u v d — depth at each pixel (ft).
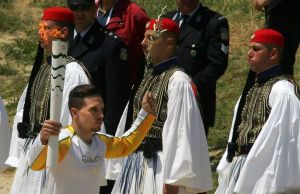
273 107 49.78
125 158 52.80
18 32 134.72
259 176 49.44
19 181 53.36
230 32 114.21
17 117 58.23
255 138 50.88
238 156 51.98
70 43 62.44
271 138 49.34
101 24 69.31
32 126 54.49
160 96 51.19
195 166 50.08
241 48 108.78
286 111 49.60
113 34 62.85
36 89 54.75
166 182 50.11
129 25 68.64
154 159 51.29
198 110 50.96
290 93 49.96
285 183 49.24
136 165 51.88
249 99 52.13
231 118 87.71
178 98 50.37
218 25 67.36
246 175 49.57
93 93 45.32
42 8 143.64
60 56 42.42
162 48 51.72
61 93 42.70
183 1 67.82
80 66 54.80
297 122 49.57
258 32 51.72
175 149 50.16
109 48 62.28
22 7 143.74
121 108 62.49
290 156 49.34
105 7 69.62
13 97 107.45
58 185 45.44
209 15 67.97
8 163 57.98
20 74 116.88
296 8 69.92
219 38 67.21
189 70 67.36
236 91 95.61
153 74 52.24
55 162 42.78
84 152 45.50
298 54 102.58
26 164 53.16
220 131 84.89
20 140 57.67
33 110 54.65
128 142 47.96
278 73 51.47
